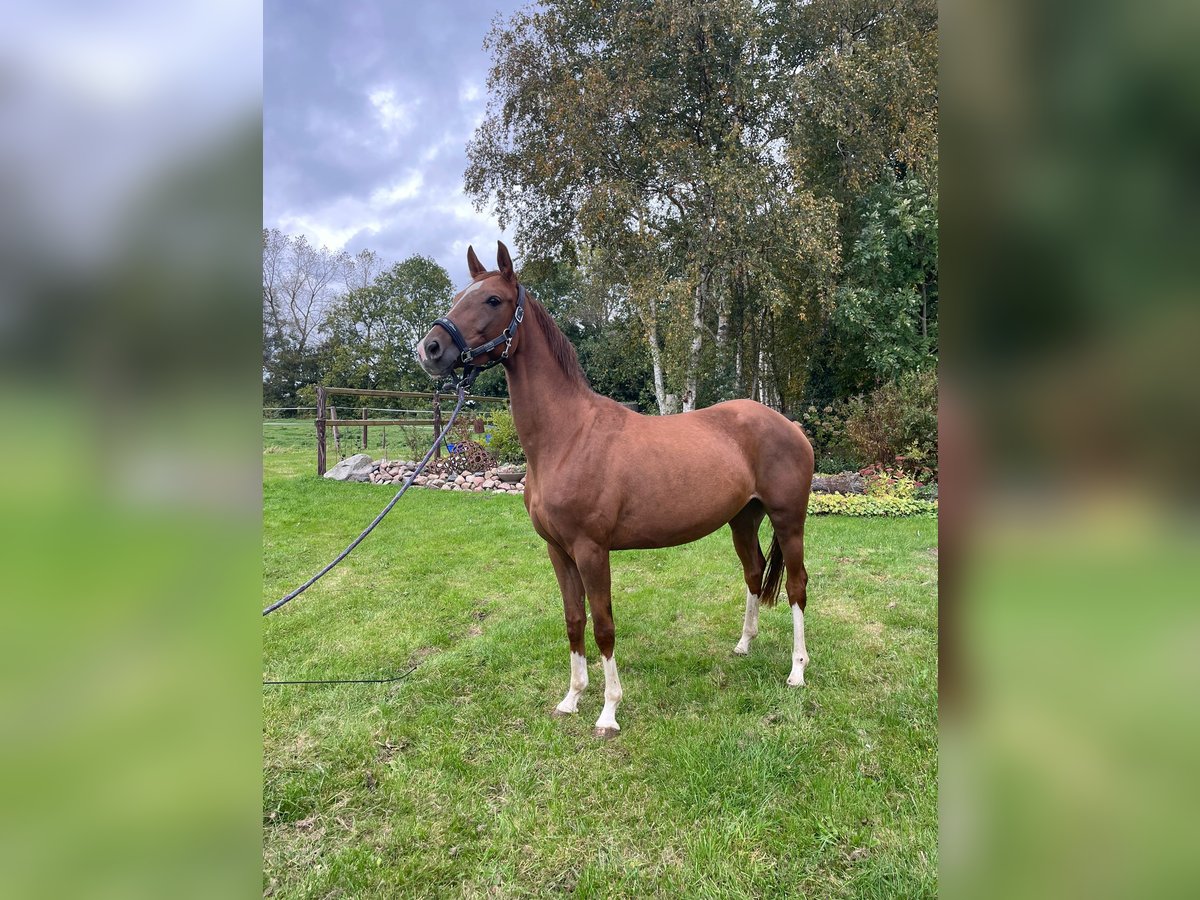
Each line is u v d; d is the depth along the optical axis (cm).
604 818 184
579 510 227
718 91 865
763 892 156
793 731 223
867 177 891
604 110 839
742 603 367
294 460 1099
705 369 926
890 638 308
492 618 352
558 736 228
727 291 896
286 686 269
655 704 249
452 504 698
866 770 201
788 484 266
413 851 175
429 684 269
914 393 728
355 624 343
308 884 164
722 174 781
